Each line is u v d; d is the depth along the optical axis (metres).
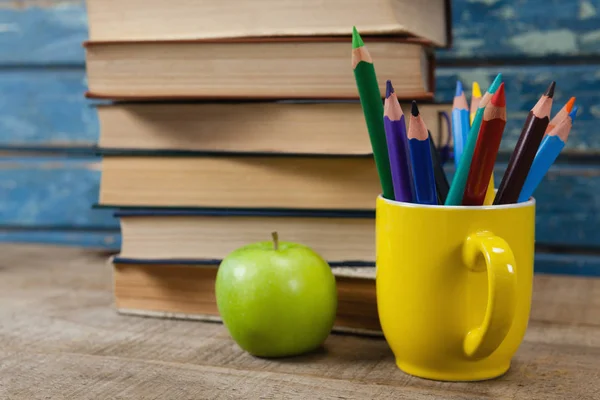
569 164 0.86
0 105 1.02
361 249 0.60
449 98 0.88
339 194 0.60
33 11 1.00
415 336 0.50
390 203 0.50
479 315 0.49
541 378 0.51
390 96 0.48
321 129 0.59
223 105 0.61
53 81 1.00
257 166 0.61
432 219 0.48
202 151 0.62
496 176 0.86
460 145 0.54
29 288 0.76
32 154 1.02
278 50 0.58
